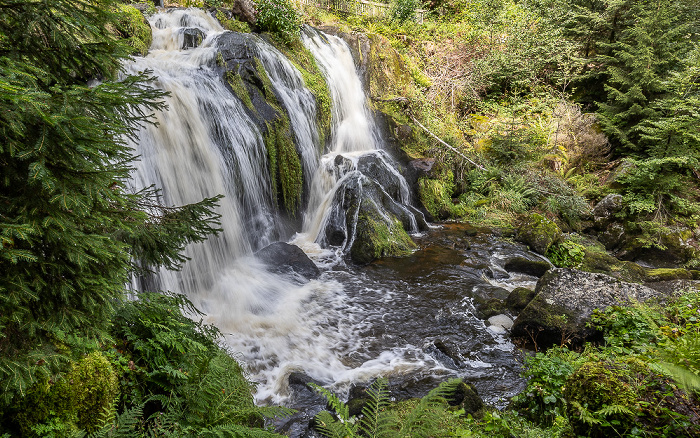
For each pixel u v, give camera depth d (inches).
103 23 103.8
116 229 108.6
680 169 448.8
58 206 88.7
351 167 400.2
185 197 271.6
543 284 241.9
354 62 513.7
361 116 483.2
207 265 268.1
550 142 523.5
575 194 454.6
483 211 448.5
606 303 218.2
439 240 378.9
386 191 409.1
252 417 127.0
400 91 543.2
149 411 109.7
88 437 87.2
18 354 85.5
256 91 345.1
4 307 83.4
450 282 294.5
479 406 160.1
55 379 89.0
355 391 175.0
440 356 208.8
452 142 511.2
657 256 385.7
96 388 94.3
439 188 451.2
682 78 442.9
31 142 83.2
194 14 404.5
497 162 506.9
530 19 676.1
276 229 340.8
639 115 502.6
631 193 435.2
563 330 210.7
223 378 121.5
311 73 426.9
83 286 95.1
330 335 226.1
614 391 111.7
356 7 658.8
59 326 91.9
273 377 188.7
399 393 179.5
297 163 359.6
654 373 116.1
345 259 328.8
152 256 124.3
